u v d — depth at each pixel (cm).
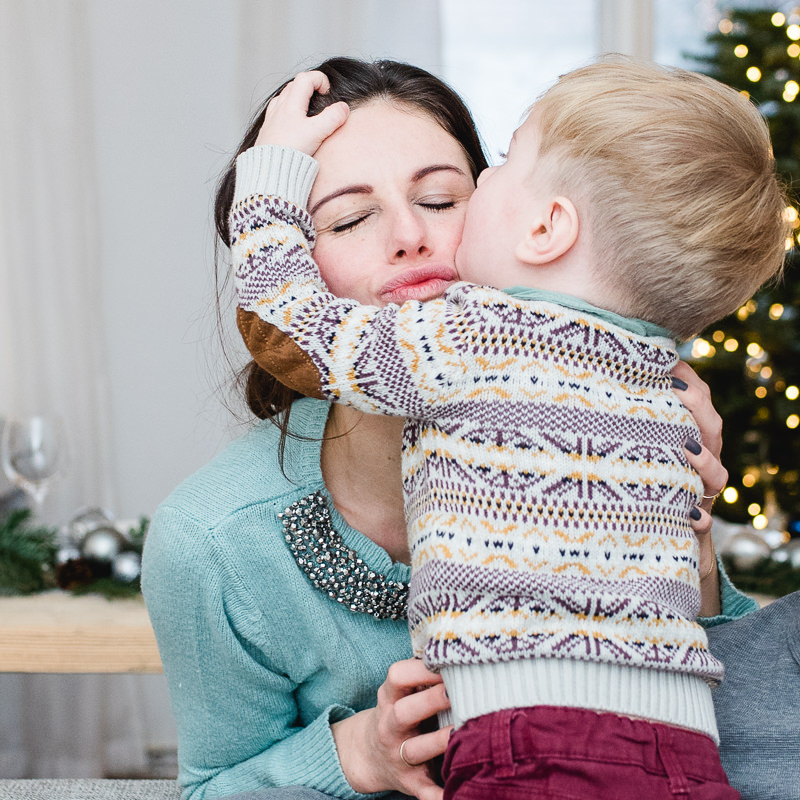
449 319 83
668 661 78
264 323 88
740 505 292
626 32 303
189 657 96
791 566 149
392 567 96
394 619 98
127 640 131
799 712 92
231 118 285
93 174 280
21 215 273
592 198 86
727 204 86
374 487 98
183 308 283
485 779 75
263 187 92
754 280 90
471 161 104
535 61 344
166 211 283
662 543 83
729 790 77
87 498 276
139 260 282
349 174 94
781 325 281
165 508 96
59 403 276
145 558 98
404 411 83
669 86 89
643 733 75
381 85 99
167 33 282
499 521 79
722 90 91
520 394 81
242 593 94
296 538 94
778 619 96
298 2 289
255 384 114
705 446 94
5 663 131
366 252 94
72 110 277
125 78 281
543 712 75
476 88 345
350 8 291
